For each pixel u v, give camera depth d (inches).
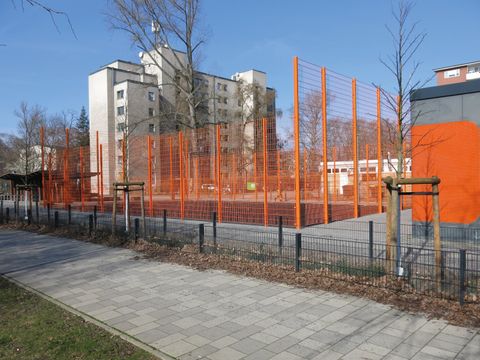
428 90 394.9
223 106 2388.0
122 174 788.0
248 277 283.9
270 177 595.2
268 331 188.7
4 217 713.6
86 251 410.6
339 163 861.2
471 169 371.2
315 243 295.9
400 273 238.7
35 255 399.9
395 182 249.1
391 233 254.4
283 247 299.7
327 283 256.2
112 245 430.6
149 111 2078.0
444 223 384.5
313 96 593.6
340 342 173.8
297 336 181.8
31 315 216.1
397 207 248.8
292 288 255.1
